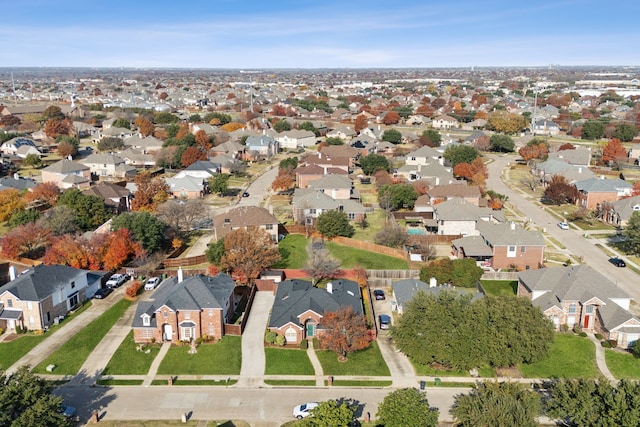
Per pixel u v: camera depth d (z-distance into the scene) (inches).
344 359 2443.4
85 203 4057.6
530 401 1834.4
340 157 6038.4
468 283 3164.4
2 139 7386.8
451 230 3983.8
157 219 3715.6
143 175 5191.9
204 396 2172.7
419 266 3417.8
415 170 5812.0
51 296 2728.8
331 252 3708.2
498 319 2357.3
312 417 1809.8
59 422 1817.2
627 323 2536.9
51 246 3467.0
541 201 5172.2
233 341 2573.8
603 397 1852.9
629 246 3922.2
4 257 3533.5
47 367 2342.5
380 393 2206.0
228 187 5580.7
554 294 2746.1
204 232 4158.5
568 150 6579.7
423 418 1824.6
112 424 1998.0
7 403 1750.7
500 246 3435.0
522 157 6889.8
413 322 2406.5
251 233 3257.9
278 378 2298.2
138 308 2615.7
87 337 2608.3
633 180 5812.0
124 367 2364.7
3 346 2519.7
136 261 3366.1
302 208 4252.0
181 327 2566.4
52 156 7106.3
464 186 4658.0
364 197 5142.7
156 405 2112.5
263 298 3046.3
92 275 3181.6
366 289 3171.8
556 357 2461.9
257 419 2038.6
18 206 4215.1
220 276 2888.8
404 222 4429.1
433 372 2361.0
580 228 4355.3
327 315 2488.9
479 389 1940.2
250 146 7165.4
